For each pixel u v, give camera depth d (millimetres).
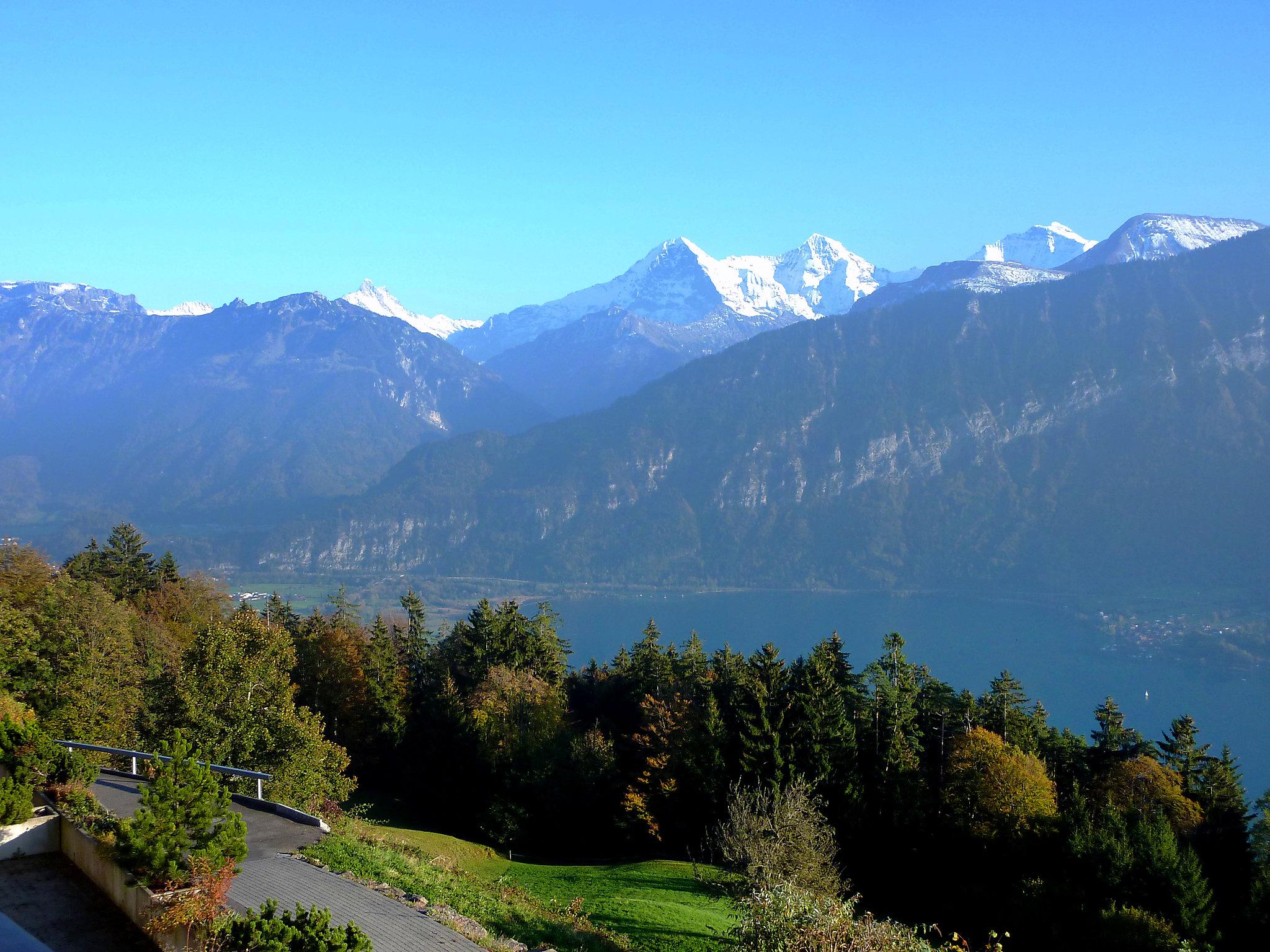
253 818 29438
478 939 21938
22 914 20547
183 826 20516
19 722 29531
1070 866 45188
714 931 33312
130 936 19656
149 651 59688
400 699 72812
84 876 22672
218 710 39031
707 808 57750
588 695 86500
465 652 84750
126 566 90125
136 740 41469
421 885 25938
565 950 25344
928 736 66125
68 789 25797
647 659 80625
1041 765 56562
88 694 45062
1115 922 38125
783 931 20984
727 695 70562
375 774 71062
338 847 26859
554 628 89625
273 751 37906
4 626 44750
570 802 59719
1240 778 63688
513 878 42844
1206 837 54688
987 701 70750
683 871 46250
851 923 21234
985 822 53656
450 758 65625
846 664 74312
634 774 62312
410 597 96375
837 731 57438
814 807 47562
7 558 74250
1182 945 35969
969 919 46781
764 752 56781
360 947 17062
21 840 23688
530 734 64125
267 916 17594
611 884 41594
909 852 55062
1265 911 40594
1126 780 59188
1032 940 41719
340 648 72625
